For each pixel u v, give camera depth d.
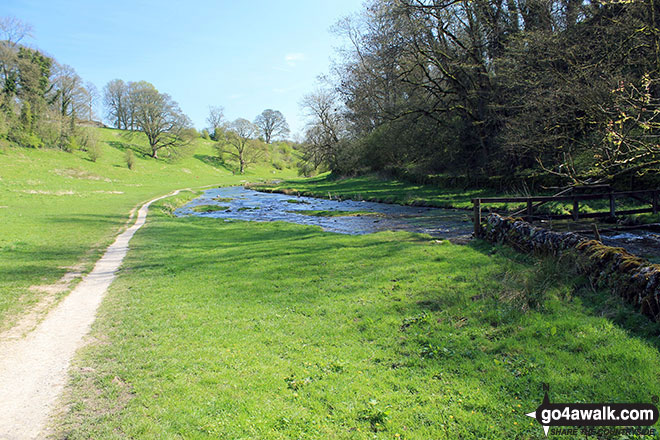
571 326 6.29
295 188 53.38
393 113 35.75
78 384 5.62
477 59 28.27
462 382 5.28
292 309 8.48
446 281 9.34
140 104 88.69
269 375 5.71
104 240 18.41
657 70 14.12
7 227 20.55
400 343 6.57
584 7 19.73
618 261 7.30
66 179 53.06
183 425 4.61
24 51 67.88
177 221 26.48
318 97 64.56
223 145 105.06
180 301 9.34
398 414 4.67
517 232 11.65
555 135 18.80
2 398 5.31
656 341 5.55
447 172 36.41
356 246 14.73
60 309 8.94
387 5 28.03
